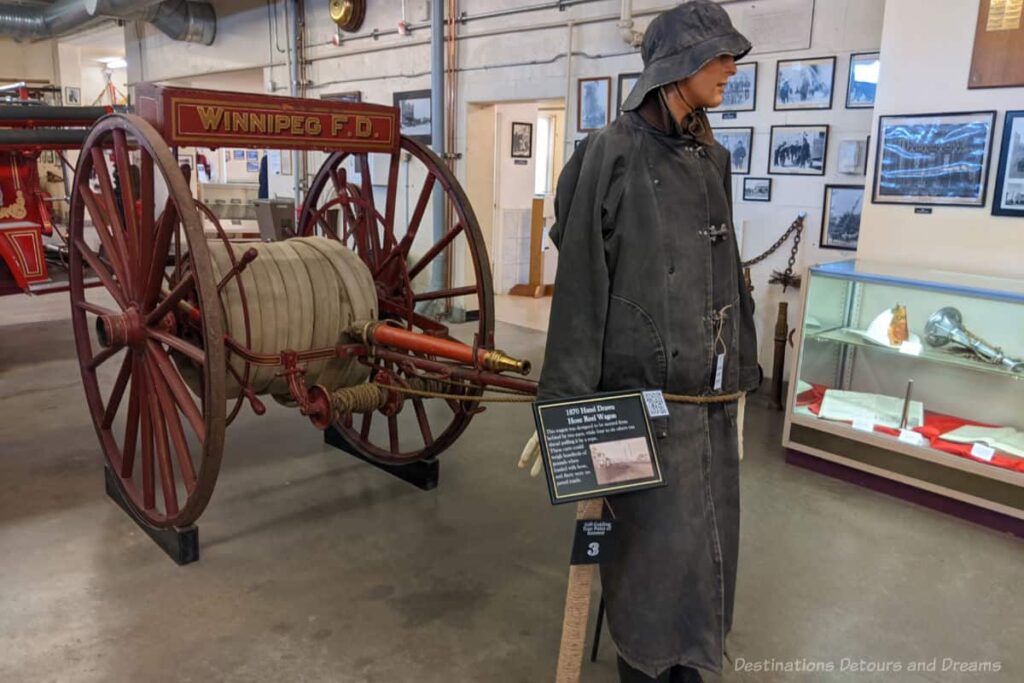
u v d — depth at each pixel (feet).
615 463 5.07
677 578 5.51
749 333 6.22
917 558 9.23
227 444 12.71
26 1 34.86
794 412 11.85
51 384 15.55
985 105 10.86
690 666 5.69
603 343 5.37
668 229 5.31
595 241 5.20
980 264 11.24
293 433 13.32
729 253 5.80
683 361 5.37
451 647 7.39
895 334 11.57
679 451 5.47
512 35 19.33
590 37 17.61
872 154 12.13
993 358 10.57
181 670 6.97
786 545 9.47
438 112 20.48
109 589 8.27
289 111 9.02
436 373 8.71
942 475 10.37
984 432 10.95
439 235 20.99
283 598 8.17
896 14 11.52
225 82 33.50
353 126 9.77
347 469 11.72
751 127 15.05
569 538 9.60
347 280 9.91
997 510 9.90
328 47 24.72
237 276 8.66
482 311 10.14
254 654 7.22
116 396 9.99
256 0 26.73
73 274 10.39
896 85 11.71
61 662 7.04
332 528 9.78
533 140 26.68
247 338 8.87
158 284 8.62
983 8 10.69
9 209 17.69
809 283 11.52
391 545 9.36
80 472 11.36
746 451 12.57
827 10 13.73
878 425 11.23
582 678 7.00
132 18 27.17
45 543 9.25
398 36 22.36
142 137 7.70
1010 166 10.74
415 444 12.76
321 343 9.76
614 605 5.69
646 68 5.32
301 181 26.50
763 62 14.69
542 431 4.98
